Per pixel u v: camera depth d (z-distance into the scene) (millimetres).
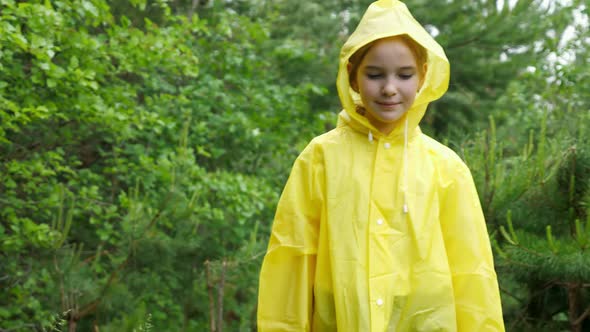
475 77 8500
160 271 5543
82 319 5195
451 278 2346
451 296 2316
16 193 5984
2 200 5656
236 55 8188
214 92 7672
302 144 7691
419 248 2311
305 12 10352
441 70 2469
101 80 5918
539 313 4871
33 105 5398
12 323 5766
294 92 8273
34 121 5797
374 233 2320
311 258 2393
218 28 7973
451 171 2406
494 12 8328
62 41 5559
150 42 6031
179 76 7703
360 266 2297
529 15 8320
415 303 2291
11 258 5848
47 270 5414
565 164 4414
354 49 2328
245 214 6461
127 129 6043
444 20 8523
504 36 8289
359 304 2262
